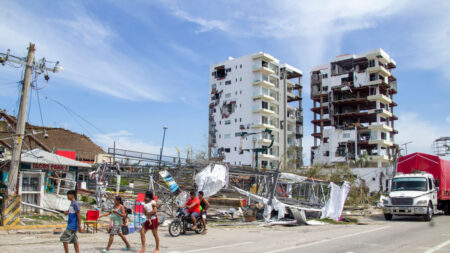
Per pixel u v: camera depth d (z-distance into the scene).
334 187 22.69
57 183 21.45
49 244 10.95
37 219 15.13
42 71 16.20
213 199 24.14
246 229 16.55
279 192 25.39
